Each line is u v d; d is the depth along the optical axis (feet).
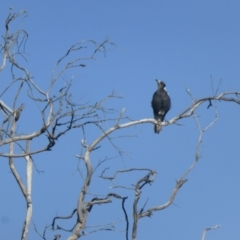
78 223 47.55
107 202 47.60
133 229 46.47
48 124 43.83
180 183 47.42
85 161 47.91
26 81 45.83
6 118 44.98
